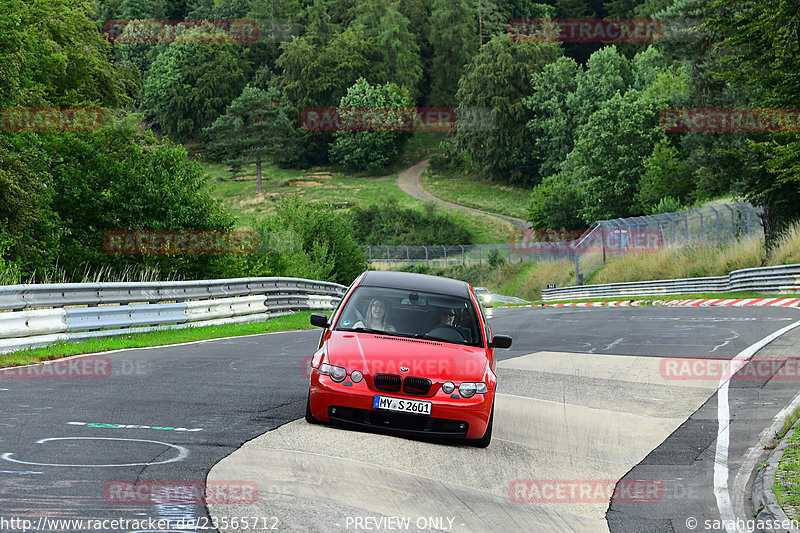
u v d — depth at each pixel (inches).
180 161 1670.8
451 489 319.3
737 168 2383.1
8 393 451.5
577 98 6323.8
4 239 1338.6
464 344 431.2
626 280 2699.3
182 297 1008.9
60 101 1983.3
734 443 430.6
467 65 7455.7
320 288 1626.5
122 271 1572.3
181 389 500.4
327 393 394.9
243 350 768.3
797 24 1696.6
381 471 331.3
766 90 1827.0
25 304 699.4
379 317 444.8
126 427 374.6
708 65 3275.1
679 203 3245.6
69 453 316.8
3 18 1593.3
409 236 5497.1
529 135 6978.4
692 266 2336.4
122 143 1670.8
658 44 3533.5
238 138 7445.9
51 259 1455.5
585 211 4224.9
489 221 5876.0
